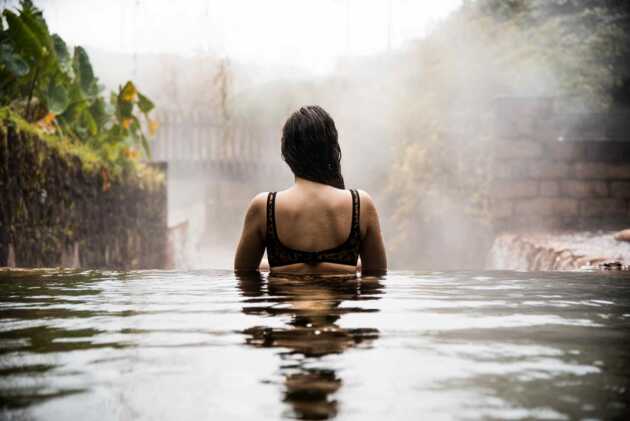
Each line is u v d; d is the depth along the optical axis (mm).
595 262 5230
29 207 4715
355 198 2629
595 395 806
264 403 771
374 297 1847
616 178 9852
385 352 1062
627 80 13188
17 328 1324
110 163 7355
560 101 12648
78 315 1503
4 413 733
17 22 5523
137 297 1863
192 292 1976
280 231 2604
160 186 10516
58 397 801
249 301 1753
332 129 2664
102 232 6848
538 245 7238
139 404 770
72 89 6680
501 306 1652
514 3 14703
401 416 718
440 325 1349
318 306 1645
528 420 703
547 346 1118
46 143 5156
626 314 1524
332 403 771
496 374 915
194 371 935
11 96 5867
